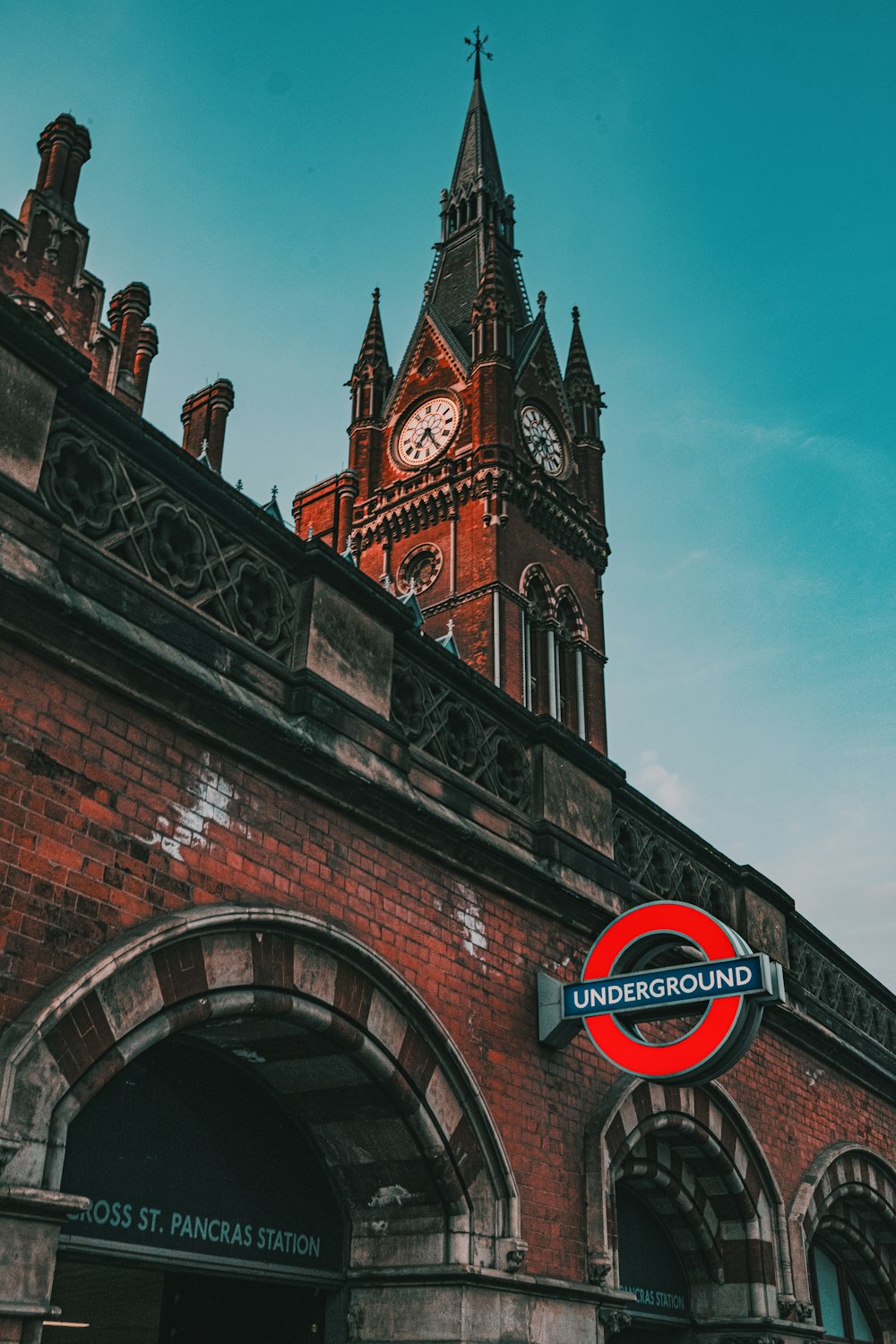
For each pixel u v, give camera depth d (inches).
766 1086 531.2
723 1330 474.6
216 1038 319.9
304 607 347.9
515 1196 351.6
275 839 314.5
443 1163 337.4
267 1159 339.0
